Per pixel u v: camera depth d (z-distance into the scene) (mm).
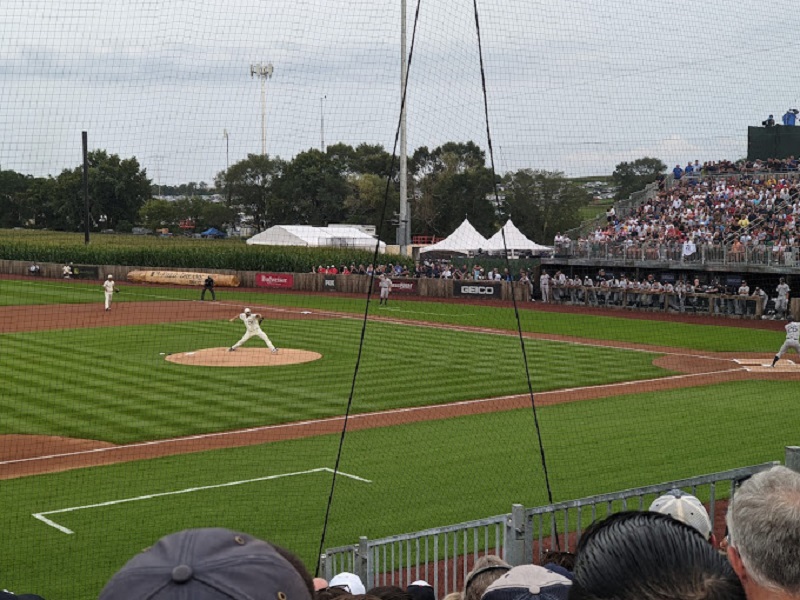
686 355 31672
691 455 18016
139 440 19234
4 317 41531
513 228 54344
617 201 50812
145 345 32844
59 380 25703
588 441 19234
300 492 15734
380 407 22641
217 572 2129
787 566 2408
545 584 3275
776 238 43594
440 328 38781
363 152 76188
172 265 58031
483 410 22375
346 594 4133
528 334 37094
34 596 3500
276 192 63250
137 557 2209
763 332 38312
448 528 8891
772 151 53719
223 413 21766
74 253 59688
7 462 17500
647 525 2311
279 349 32031
